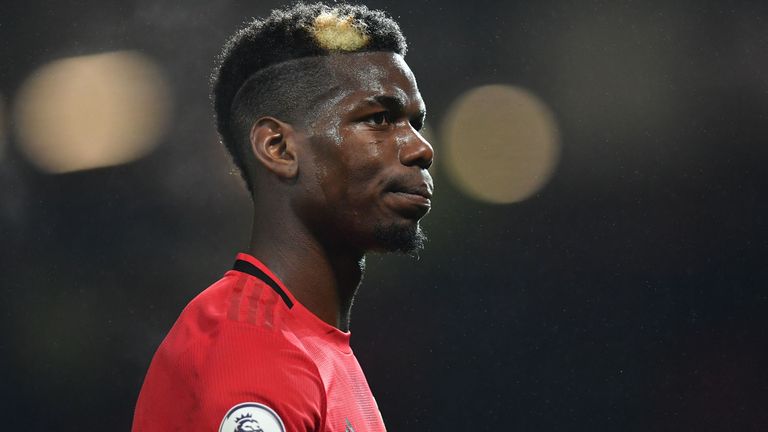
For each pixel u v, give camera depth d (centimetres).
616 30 2902
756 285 2800
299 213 538
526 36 2909
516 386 2800
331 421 489
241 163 573
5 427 2661
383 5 2889
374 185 523
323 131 528
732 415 2738
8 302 2691
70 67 2712
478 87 2905
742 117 2870
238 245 2772
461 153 2900
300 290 535
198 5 2752
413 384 2820
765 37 2862
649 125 2897
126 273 2742
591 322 2823
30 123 2702
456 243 2884
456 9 2905
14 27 2691
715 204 2853
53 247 2723
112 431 2683
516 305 2847
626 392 2772
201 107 2775
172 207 2775
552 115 2906
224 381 452
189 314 507
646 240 2861
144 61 2752
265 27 560
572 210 2881
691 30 2891
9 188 2703
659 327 2809
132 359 2719
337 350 539
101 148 2747
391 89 533
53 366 2692
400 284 2880
